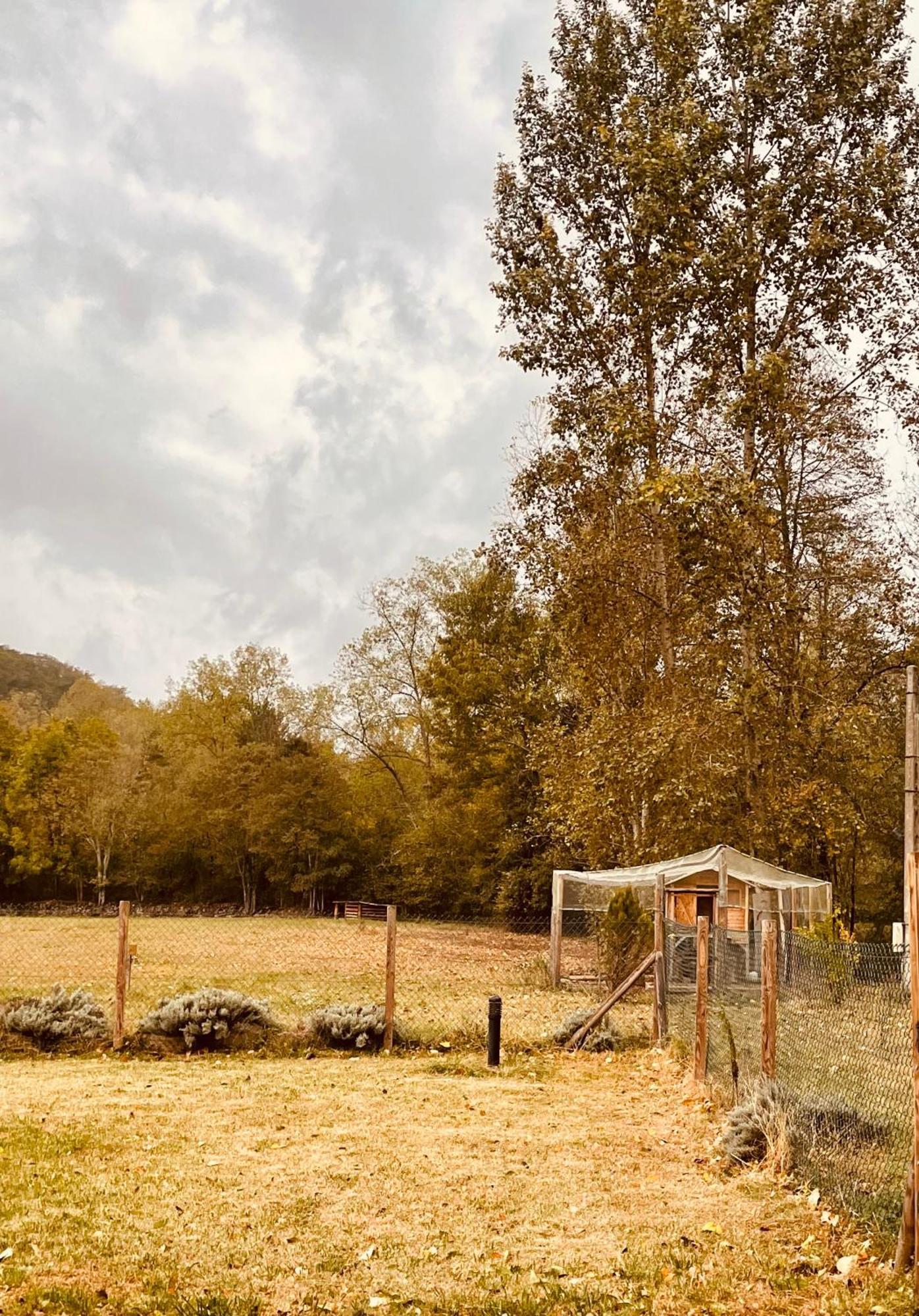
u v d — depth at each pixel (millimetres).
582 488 28844
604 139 28688
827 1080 8836
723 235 27250
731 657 27188
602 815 27359
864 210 27141
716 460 27125
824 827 26078
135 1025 14766
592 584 27609
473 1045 14727
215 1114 10281
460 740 51312
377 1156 8859
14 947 31625
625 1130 9969
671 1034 14648
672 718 24891
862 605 30797
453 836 53312
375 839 61406
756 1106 8984
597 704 30109
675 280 27625
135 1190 7742
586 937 34031
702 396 27953
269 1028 14625
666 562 28500
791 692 26141
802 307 28234
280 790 61781
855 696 28875
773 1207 7566
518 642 49844
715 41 28984
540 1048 14812
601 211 29781
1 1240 6598
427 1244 6801
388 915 14562
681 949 17328
